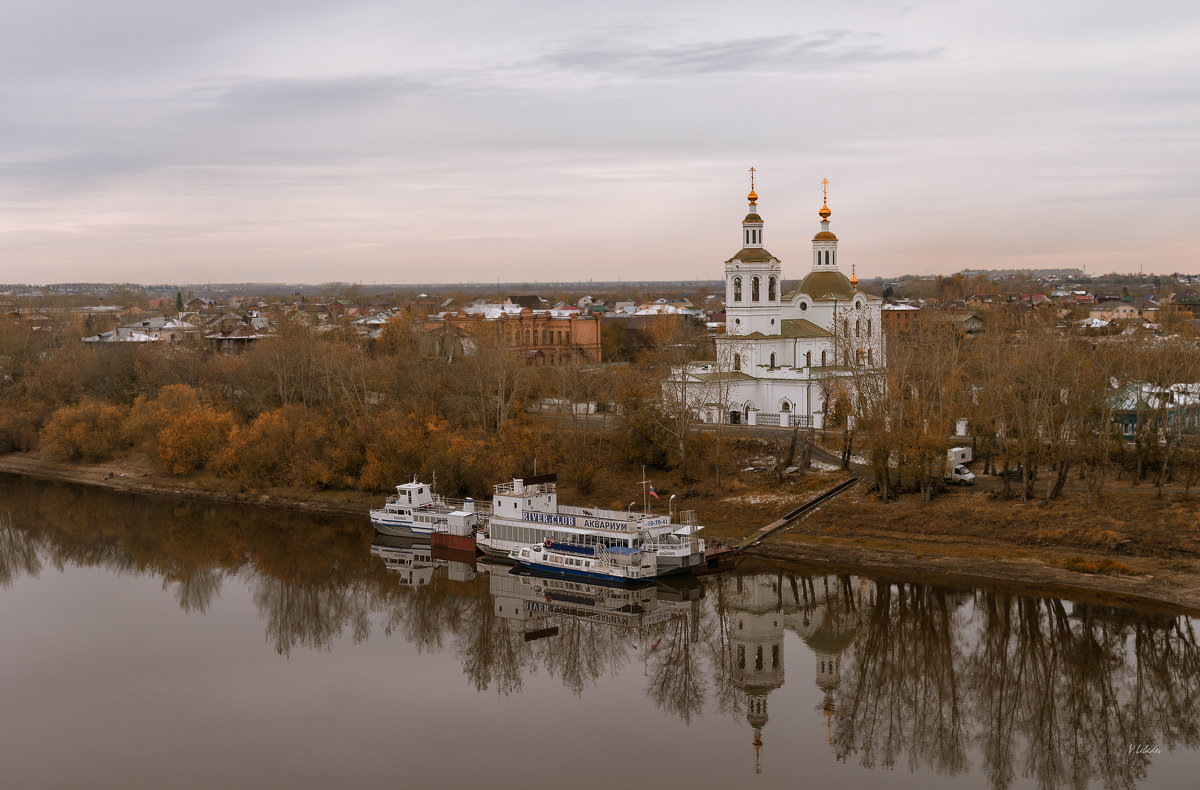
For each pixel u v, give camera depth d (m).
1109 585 96.06
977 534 108.50
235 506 152.75
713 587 106.62
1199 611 89.62
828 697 81.38
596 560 109.19
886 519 114.62
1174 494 107.38
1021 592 97.62
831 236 167.88
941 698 81.06
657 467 142.12
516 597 108.69
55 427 184.00
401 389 172.12
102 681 85.62
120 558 126.75
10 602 108.38
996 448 128.75
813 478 128.75
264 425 160.50
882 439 117.50
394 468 144.75
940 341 143.62
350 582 114.94
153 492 163.00
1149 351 127.69
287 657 91.44
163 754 71.81
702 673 86.69
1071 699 80.00
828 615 98.44
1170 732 74.12
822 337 160.62
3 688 84.06
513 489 122.06
